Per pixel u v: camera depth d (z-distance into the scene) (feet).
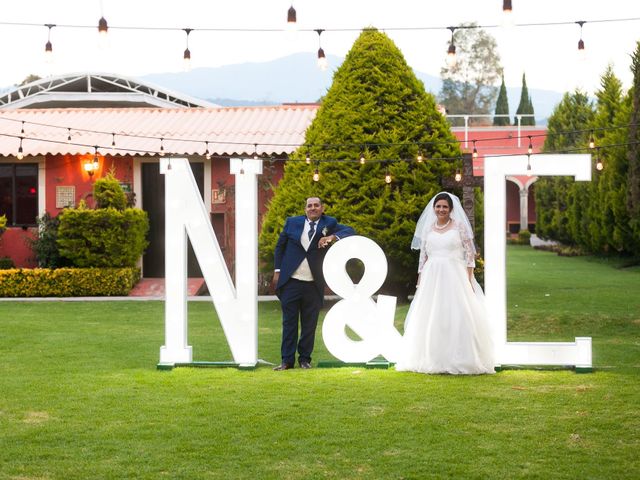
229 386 27.20
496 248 29.89
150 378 28.71
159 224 66.85
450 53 29.63
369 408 23.89
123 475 18.25
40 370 30.50
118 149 63.93
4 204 66.23
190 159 65.41
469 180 49.83
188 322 45.80
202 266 30.68
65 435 21.40
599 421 22.20
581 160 29.32
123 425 22.36
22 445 20.58
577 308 47.29
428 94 51.80
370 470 18.43
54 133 67.62
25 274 60.08
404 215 49.78
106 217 60.18
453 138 52.54
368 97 50.75
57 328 42.88
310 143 51.47
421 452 19.71
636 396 25.11
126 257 61.31
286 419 22.81
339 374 29.04
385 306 30.45
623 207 79.25
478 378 28.09
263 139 64.75
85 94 80.53
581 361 29.60
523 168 29.66
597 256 91.56
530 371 29.30
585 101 104.83
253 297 30.58
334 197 49.93
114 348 36.04
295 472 18.35
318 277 30.83
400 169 49.80
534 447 19.99
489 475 17.99
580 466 18.54
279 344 37.88
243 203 30.60
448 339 28.81
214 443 20.63
